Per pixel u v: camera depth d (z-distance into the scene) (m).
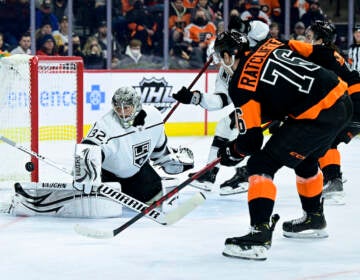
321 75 7.62
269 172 7.70
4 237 8.67
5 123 12.61
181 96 10.62
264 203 7.63
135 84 20.19
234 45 7.73
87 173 9.10
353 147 19.03
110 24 21.44
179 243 8.42
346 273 7.16
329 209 10.69
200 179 11.85
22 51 20.45
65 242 8.41
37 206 9.94
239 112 7.52
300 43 8.13
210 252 7.99
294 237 8.73
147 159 9.98
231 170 14.83
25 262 7.51
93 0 21.28
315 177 8.51
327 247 8.29
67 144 17.72
